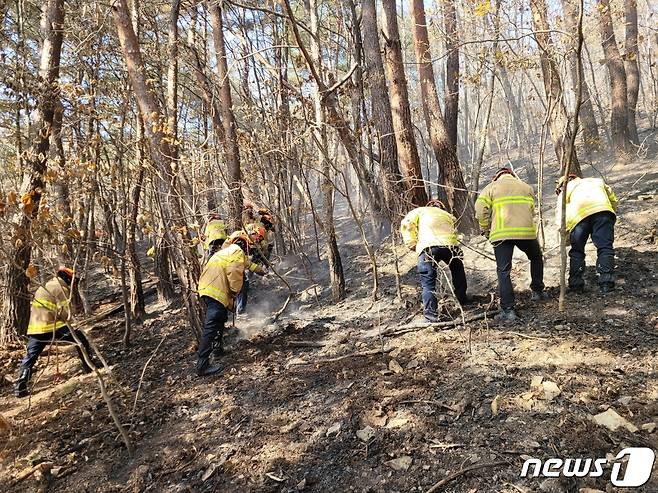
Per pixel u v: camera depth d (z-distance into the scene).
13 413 4.80
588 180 5.01
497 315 4.76
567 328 4.22
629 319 4.21
